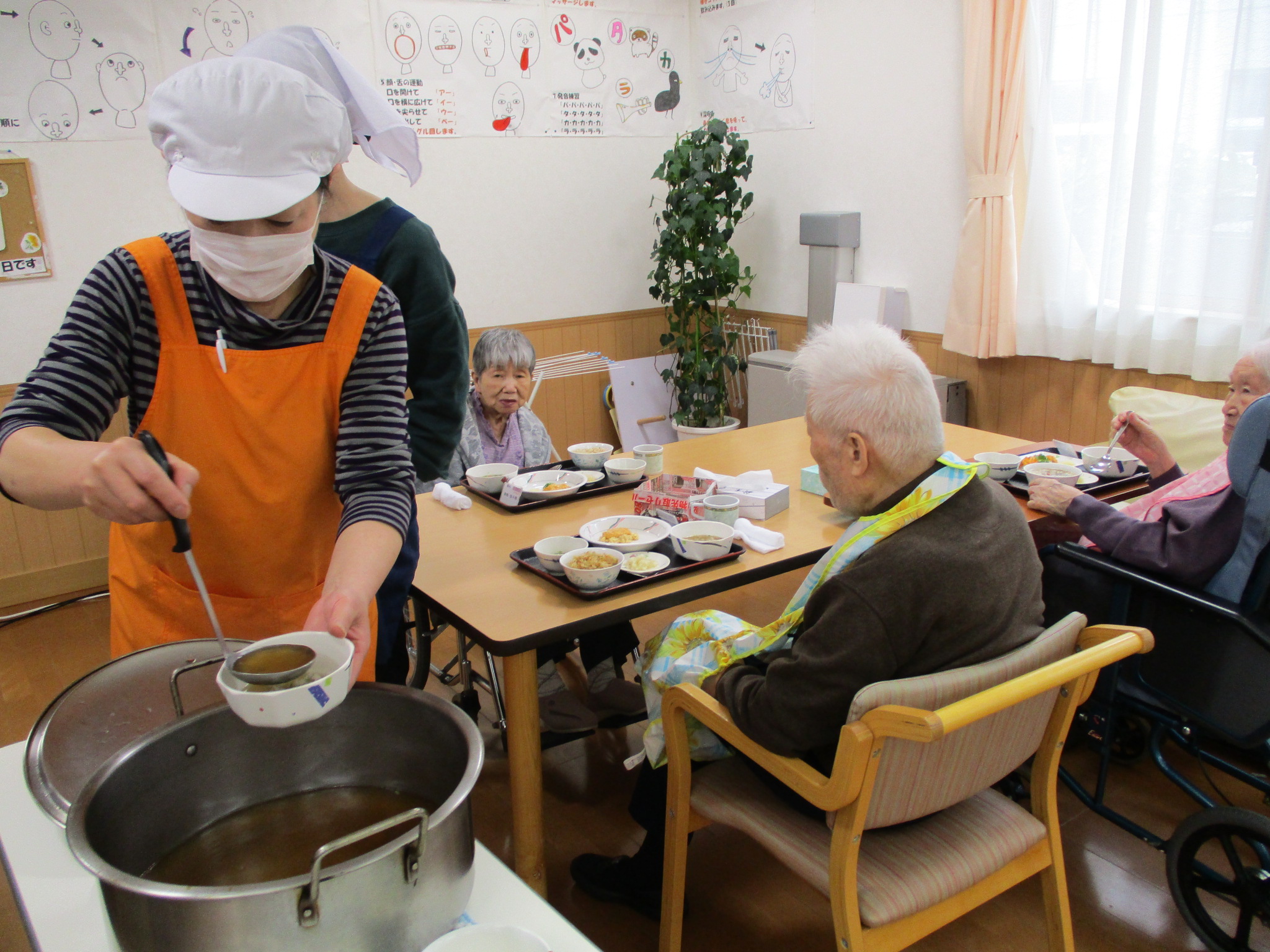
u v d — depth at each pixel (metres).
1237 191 2.86
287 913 0.65
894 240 4.02
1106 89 3.18
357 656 0.91
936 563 1.17
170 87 0.94
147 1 3.29
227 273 0.98
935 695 1.13
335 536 1.20
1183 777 1.99
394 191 3.99
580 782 2.25
